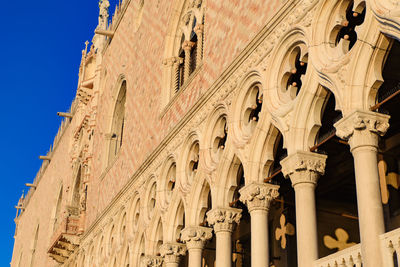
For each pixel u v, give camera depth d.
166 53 27.64
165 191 24.45
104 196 34.19
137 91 31.58
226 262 18.48
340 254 13.04
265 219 16.92
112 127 37.00
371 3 13.00
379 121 13.09
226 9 21.14
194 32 26.55
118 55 37.88
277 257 21.98
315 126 15.14
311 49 15.03
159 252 24.28
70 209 42.25
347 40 14.50
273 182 17.34
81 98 45.50
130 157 30.25
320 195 22.05
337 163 20.50
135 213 28.06
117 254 28.80
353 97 13.38
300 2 16.08
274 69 16.91
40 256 57.03
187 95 23.66
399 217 17.08
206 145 20.75
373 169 12.71
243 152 17.88
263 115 17.00
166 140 24.47
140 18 34.88
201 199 20.94
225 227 18.88
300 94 15.30
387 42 13.08
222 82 20.02
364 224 12.20
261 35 17.66
